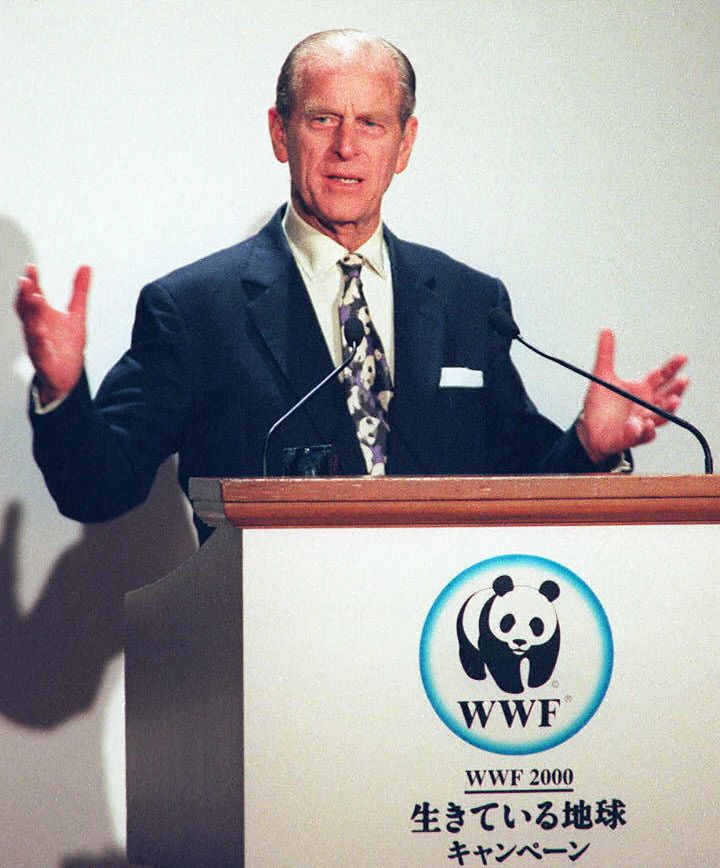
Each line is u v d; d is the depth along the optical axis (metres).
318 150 10.99
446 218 12.09
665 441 12.42
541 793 6.17
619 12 12.41
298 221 11.12
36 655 11.38
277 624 5.99
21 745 11.35
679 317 12.46
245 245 11.07
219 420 10.53
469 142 12.13
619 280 12.38
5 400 11.33
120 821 11.50
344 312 10.78
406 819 6.04
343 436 10.41
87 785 11.45
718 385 12.49
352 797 6.00
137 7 11.59
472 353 11.17
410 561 6.11
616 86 12.40
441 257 11.43
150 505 11.59
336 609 6.04
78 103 11.48
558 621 6.22
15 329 11.35
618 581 6.29
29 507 11.37
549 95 12.30
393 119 11.11
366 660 6.05
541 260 12.26
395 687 6.06
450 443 10.77
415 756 6.06
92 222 11.48
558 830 6.18
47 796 11.38
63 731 11.42
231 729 6.16
